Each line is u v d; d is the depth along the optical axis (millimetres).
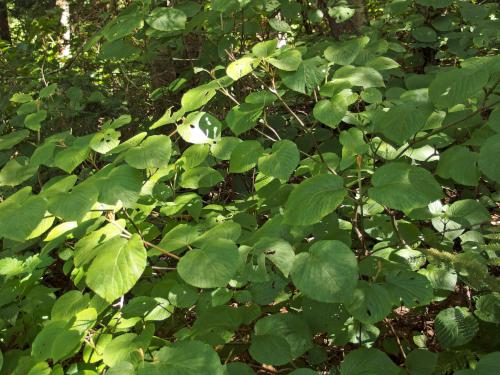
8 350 1348
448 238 1264
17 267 1299
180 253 1426
